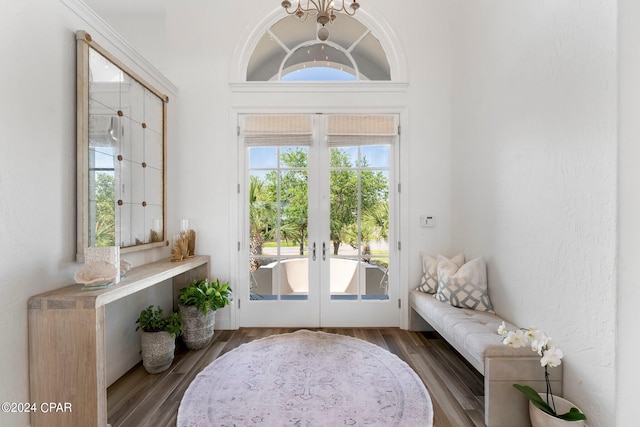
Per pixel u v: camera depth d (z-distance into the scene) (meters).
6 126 1.45
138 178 2.46
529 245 2.07
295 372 2.30
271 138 3.24
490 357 1.77
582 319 1.62
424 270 3.16
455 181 3.17
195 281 3.02
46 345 1.53
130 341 2.42
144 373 2.33
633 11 1.41
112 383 2.19
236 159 3.24
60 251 1.74
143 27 3.47
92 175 1.92
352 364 2.43
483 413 1.86
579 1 1.64
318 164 3.30
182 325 2.70
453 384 2.18
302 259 3.33
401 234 3.26
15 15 1.48
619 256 1.43
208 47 3.23
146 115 2.58
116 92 2.17
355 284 3.32
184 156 3.22
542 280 1.94
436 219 3.26
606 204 1.48
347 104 3.25
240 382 2.16
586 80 1.60
